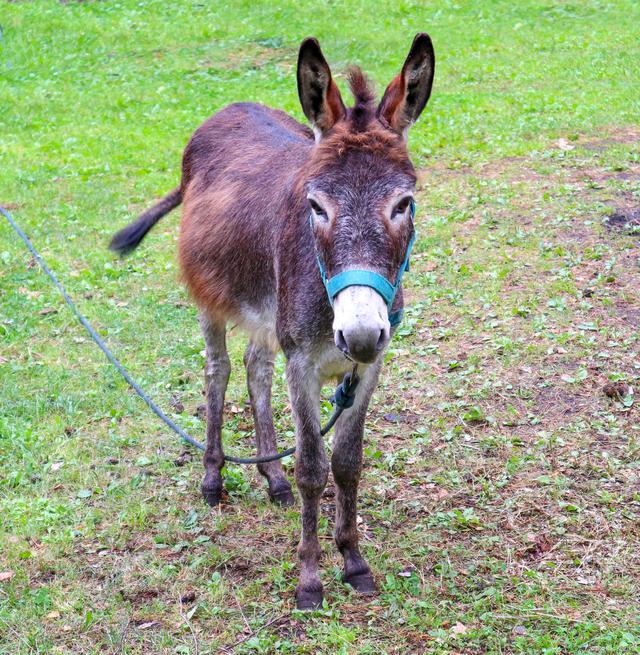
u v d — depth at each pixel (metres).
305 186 3.04
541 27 15.48
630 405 4.80
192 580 3.73
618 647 3.19
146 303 6.50
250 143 4.48
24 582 3.72
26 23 15.74
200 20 16.14
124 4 17.00
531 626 3.35
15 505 4.25
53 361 5.68
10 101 12.47
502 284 6.34
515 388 5.09
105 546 3.98
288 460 4.76
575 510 4.03
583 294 6.07
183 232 4.57
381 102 3.19
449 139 9.94
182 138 10.92
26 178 9.31
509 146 9.45
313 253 3.25
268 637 3.37
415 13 16.44
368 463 4.55
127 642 3.37
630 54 13.61
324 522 4.12
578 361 5.29
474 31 15.34
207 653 3.30
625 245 6.72
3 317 6.23
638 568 3.64
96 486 4.42
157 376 5.53
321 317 3.26
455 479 4.34
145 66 14.14
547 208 7.57
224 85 13.18
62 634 3.43
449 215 7.59
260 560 3.87
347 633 3.32
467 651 3.25
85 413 5.13
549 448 4.52
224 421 5.11
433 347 5.60
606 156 8.77
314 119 3.16
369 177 2.89
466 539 3.91
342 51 14.28
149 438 4.89
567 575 3.63
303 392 3.43
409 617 3.41
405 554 3.83
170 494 4.40
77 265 7.20
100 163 9.91
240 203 4.07
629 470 4.29
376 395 5.17
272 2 16.86
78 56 14.59
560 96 11.58
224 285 4.14
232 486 4.48
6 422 4.95
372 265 2.79
